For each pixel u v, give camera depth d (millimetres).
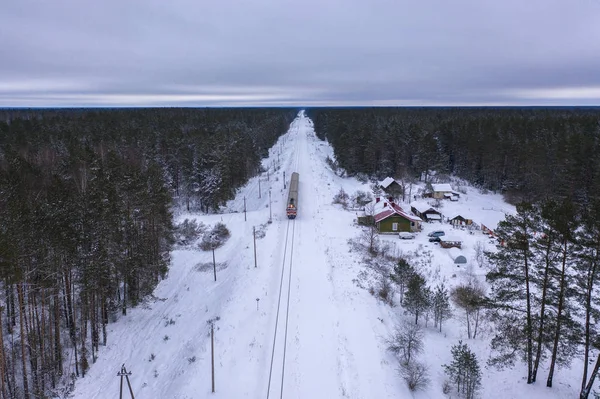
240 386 24938
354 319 31844
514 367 26109
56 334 27500
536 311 28875
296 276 40250
